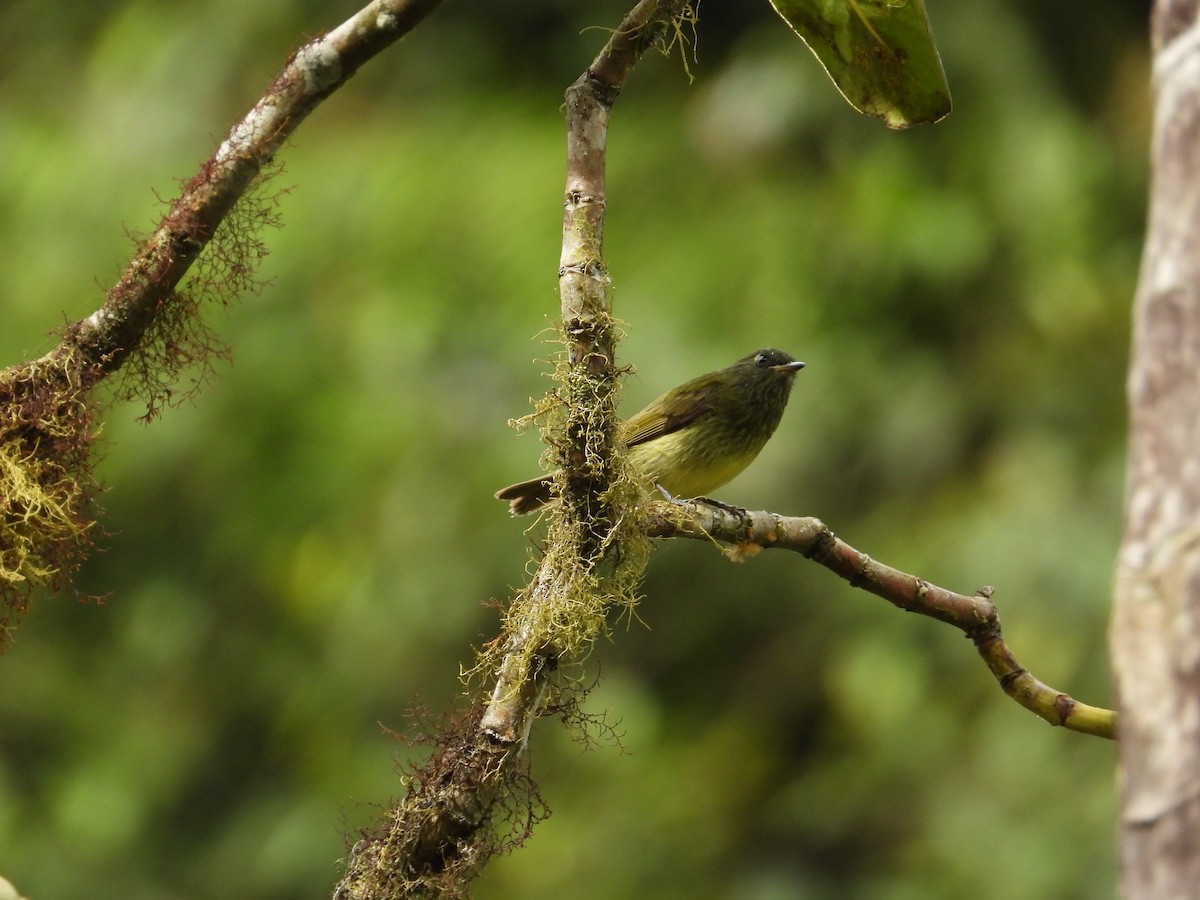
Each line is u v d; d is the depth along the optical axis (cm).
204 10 1573
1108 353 1383
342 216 1505
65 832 1503
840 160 1415
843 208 1395
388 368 1441
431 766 408
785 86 1436
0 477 425
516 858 1387
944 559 1342
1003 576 1311
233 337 1480
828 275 1394
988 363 1402
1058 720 455
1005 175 1391
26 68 1697
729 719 1462
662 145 1474
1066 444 1365
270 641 1535
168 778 1526
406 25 411
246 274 445
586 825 1409
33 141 1598
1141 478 236
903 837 1337
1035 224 1379
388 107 1580
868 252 1380
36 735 1536
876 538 1376
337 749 1470
